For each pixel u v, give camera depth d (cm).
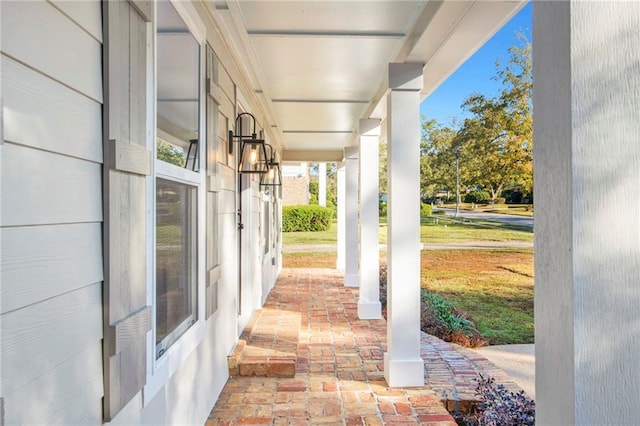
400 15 290
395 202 359
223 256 339
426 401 325
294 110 565
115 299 149
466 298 938
